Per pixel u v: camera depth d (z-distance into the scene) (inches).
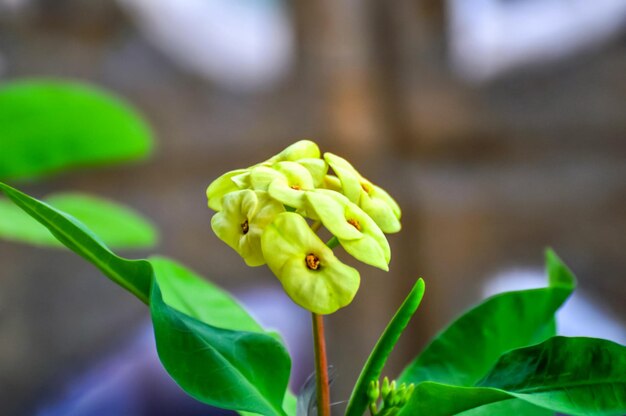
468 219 83.7
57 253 81.4
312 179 20.5
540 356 21.3
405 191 82.2
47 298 81.2
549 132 82.9
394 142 82.5
